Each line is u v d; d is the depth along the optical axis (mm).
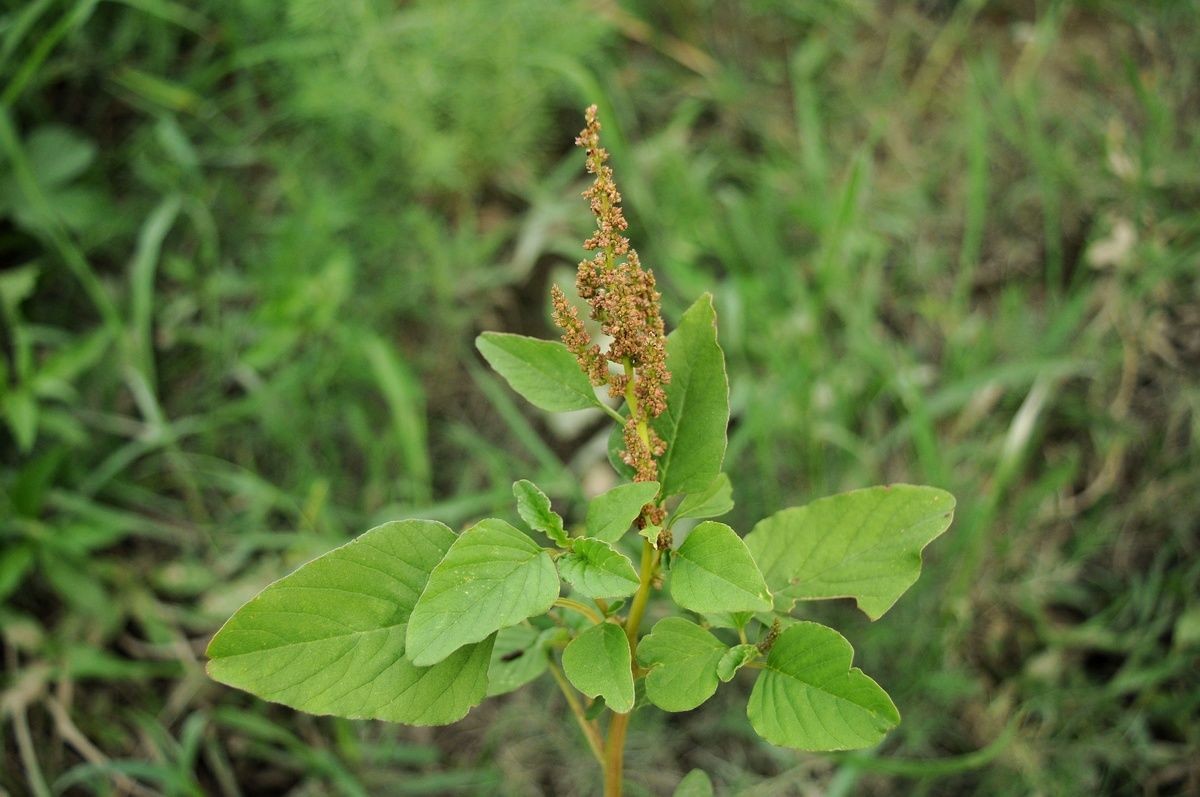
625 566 1452
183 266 3623
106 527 3250
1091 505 3406
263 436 3605
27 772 3080
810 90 4125
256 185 3979
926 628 3127
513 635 1838
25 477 3100
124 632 3322
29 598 3340
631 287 1563
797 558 1766
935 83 4328
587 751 3131
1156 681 3090
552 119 4164
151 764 2988
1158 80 4086
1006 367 3205
